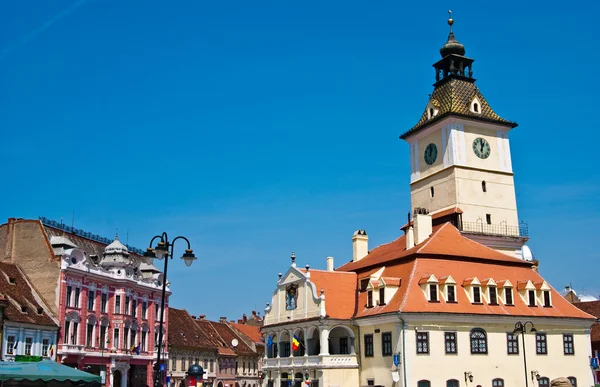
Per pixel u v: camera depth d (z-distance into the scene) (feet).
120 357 286.66
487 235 278.26
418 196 302.86
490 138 294.66
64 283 257.96
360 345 236.02
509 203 290.97
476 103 294.25
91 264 278.46
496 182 290.35
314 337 252.21
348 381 231.50
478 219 282.15
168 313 361.92
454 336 220.23
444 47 301.63
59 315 254.06
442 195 288.10
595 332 306.35
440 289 225.56
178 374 348.79
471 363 220.02
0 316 225.76
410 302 218.79
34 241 265.54
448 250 241.35
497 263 246.27
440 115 289.12
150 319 320.91
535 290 240.73
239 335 442.50
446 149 288.30
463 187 282.56
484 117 290.97
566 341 239.09
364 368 232.12
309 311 244.42
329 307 241.35
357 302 247.09
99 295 280.10
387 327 222.69
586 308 330.13
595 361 241.76
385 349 222.89
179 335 364.58
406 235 266.57
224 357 403.95
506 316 227.81
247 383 430.61
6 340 228.43
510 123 296.51
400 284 231.50
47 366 135.85
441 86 302.66
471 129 290.97
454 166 282.77
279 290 269.03
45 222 282.15
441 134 292.61
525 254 282.77
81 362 263.70
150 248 144.87
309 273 251.39
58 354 251.39
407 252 246.68
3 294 240.73
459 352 219.20
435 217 286.87
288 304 260.21
